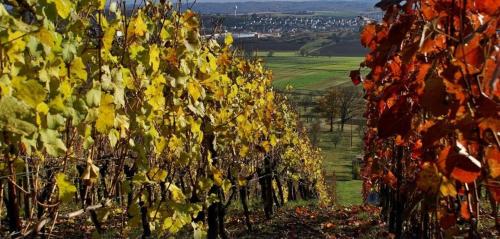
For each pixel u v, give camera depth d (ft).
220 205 30.63
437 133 4.83
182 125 15.25
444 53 5.50
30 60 7.88
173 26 15.65
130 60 12.41
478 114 4.66
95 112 9.75
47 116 7.97
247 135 24.06
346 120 235.20
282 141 43.37
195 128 16.21
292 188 72.38
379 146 20.98
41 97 7.14
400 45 5.41
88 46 10.37
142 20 12.55
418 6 5.99
